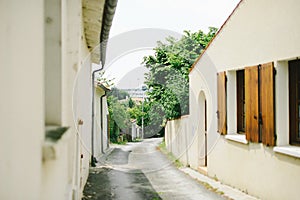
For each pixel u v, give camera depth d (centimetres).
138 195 754
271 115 637
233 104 845
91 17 655
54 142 184
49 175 196
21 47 143
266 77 654
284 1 599
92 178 949
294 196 573
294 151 565
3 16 128
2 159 127
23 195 142
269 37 651
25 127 146
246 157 742
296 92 623
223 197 724
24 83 146
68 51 387
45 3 245
